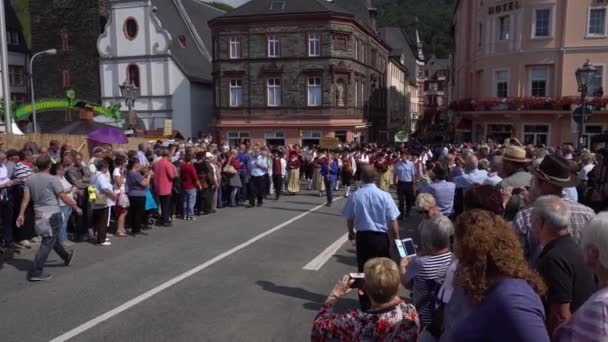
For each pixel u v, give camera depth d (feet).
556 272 11.32
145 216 43.16
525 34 106.73
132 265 31.01
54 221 27.99
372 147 107.04
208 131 160.25
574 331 8.51
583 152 37.04
